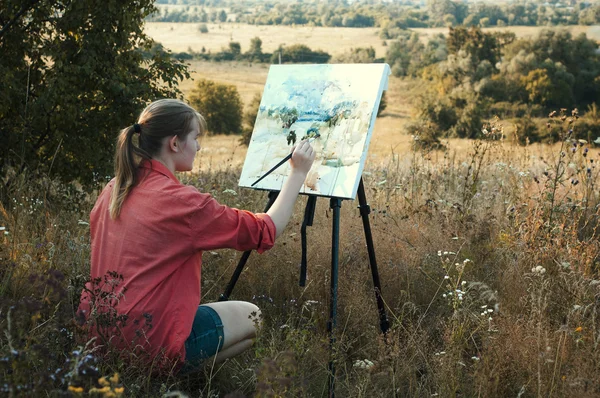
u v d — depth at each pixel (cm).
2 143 539
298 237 423
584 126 3806
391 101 8962
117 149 249
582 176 482
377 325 339
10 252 350
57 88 527
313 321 319
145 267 240
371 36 19212
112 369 232
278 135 326
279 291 371
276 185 314
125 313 239
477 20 19900
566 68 8294
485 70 8231
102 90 547
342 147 297
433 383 280
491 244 419
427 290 370
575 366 274
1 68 518
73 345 235
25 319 216
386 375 274
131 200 244
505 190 538
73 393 187
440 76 8750
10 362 202
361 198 320
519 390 274
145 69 591
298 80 331
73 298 263
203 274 377
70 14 531
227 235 241
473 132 5778
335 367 279
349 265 386
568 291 338
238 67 11481
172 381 258
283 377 215
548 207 442
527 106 7275
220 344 262
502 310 334
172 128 248
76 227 433
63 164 558
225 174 625
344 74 313
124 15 546
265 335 299
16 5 538
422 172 604
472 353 308
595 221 448
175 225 238
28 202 447
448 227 445
